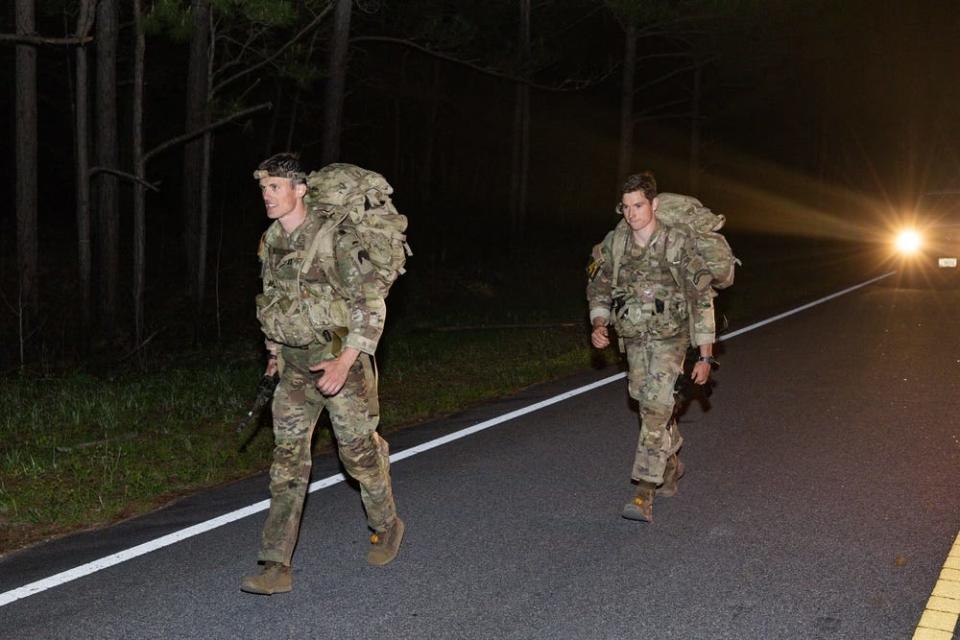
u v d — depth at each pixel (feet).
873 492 20.39
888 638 13.56
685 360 18.81
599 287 19.21
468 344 45.32
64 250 66.80
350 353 14.73
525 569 16.42
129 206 76.95
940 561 16.35
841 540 17.49
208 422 28.84
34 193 47.06
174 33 44.75
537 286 71.72
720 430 26.37
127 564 16.98
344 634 13.97
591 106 132.77
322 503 20.47
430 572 16.34
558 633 13.89
